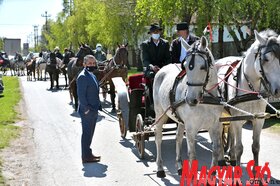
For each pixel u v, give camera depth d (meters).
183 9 19.45
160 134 7.48
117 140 10.41
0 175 7.35
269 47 5.77
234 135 7.38
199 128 6.09
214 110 6.02
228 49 30.28
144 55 8.58
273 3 17.36
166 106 6.93
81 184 6.96
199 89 5.70
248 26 19.52
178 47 8.02
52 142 10.23
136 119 9.00
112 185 6.87
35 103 18.00
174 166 7.93
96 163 8.30
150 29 8.60
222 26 19.53
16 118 13.70
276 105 11.32
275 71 5.71
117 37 38.81
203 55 5.74
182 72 6.48
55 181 7.15
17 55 41.88
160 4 19.47
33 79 34.19
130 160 8.49
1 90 20.80
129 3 37.88
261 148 9.05
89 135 8.35
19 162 8.38
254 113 6.35
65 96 20.64
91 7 46.59
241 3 17.53
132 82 9.76
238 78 6.74
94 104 8.37
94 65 8.56
